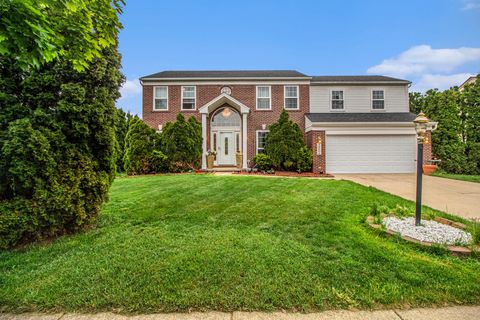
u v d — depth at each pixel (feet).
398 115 48.42
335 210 16.79
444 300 7.34
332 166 43.83
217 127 51.31
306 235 12.35
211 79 49.34
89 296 7.41
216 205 18.13
